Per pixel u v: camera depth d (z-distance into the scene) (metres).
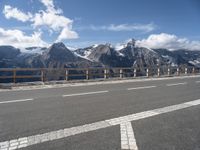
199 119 6.62
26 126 5.83
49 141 4.79
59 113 7.25
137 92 12.48
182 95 11.46
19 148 4.45
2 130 5.52
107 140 4.85
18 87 14.76
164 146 4.57
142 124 6.04
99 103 9.00
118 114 7.14
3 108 8.00
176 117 6.83
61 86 15.56
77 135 5.15
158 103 9.10
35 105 8.55
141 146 4.55
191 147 4.54
